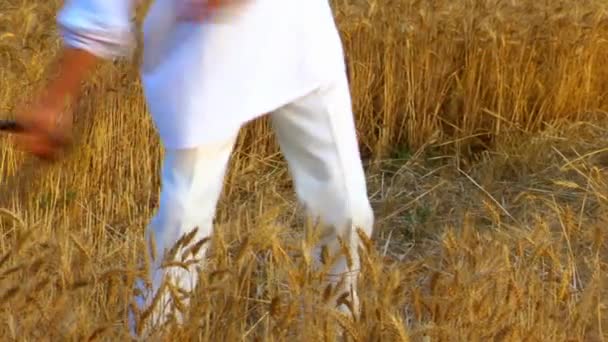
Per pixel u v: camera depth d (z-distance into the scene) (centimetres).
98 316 334
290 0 327
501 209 579
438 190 612
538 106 706
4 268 340
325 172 348
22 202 480
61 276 330
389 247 538
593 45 705
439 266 397
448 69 683
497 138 676
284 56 328
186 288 349
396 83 675
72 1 298
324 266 333
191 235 324
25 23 595
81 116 535
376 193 615
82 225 520
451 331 319
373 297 325
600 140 671
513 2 708
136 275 331
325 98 340
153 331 323
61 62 299
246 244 346
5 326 305
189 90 320
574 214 556
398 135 683
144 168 571
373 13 669
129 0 299
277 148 635
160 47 321
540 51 702
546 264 459
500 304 336
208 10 308
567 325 355
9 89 530
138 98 565
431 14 673
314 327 316
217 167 337
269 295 377
